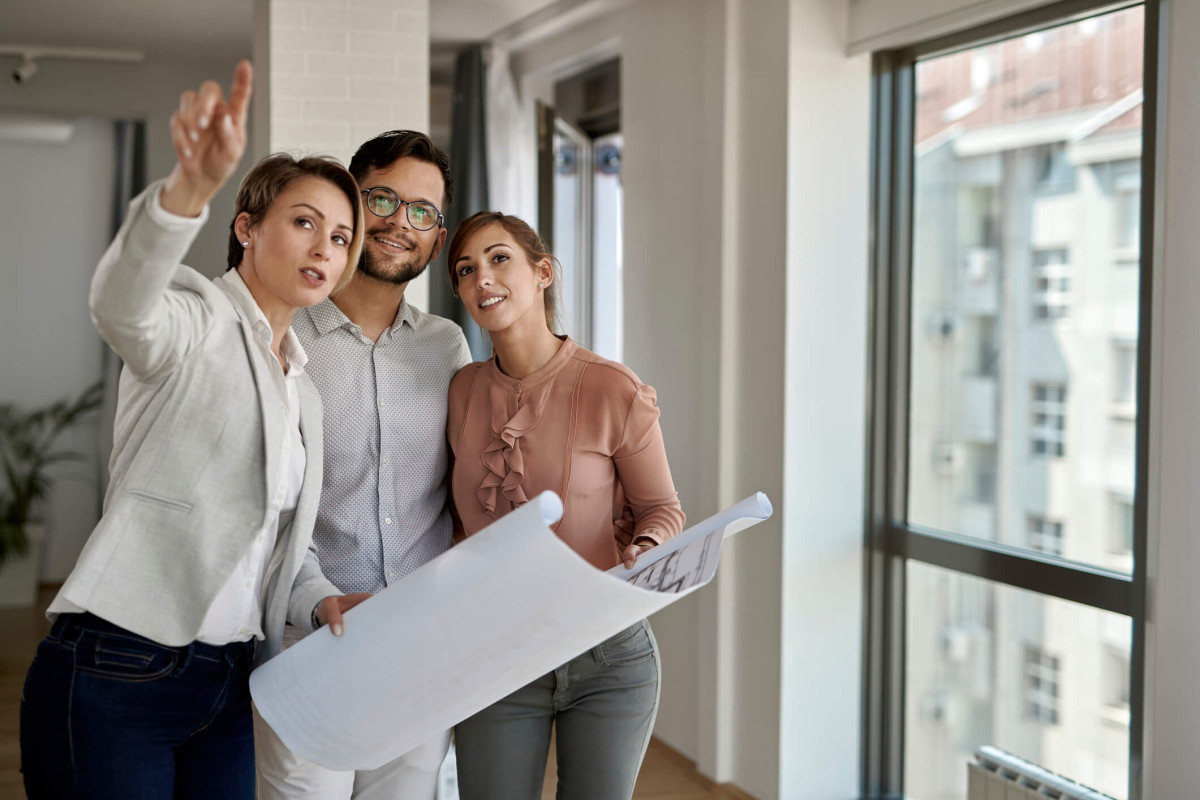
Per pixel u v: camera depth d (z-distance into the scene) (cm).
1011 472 304
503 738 196
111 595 150
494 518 197
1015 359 302
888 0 319
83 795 152
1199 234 238
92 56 587
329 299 204
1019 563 297
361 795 218
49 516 634
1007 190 303
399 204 200
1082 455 282
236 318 161
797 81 328
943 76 323
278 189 162
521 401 197
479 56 494
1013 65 299
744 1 347
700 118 369
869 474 345
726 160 350
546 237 494
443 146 575
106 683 151
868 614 346
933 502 332
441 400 210
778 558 335
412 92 377
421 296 378
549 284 197
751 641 348
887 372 344
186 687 158
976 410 316
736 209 351
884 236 342
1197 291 239
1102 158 274
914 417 339
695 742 377
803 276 331
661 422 393
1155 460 253
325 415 201
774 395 335
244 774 173
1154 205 256
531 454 194
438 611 137
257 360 160
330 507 202
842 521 341
